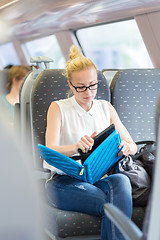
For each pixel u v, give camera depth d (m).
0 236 0.56
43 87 2.41
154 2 3.62
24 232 0.58
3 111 0.59
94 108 2.26
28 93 2.65
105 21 5.12
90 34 6.02
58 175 2.12
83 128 2.20
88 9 4.24
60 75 2.45
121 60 5.39
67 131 2.18
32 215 0.59
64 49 6.91
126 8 4.08
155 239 0.88
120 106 2.62
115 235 1.72
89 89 2.09
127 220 1.04
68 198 1.97
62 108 2.19
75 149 1.96
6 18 4.59
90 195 1.91
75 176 1.96
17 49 9.37
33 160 2.44
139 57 4.74
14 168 0.57
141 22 4.21
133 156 2.26
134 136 2.65
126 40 5.00
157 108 1.19
